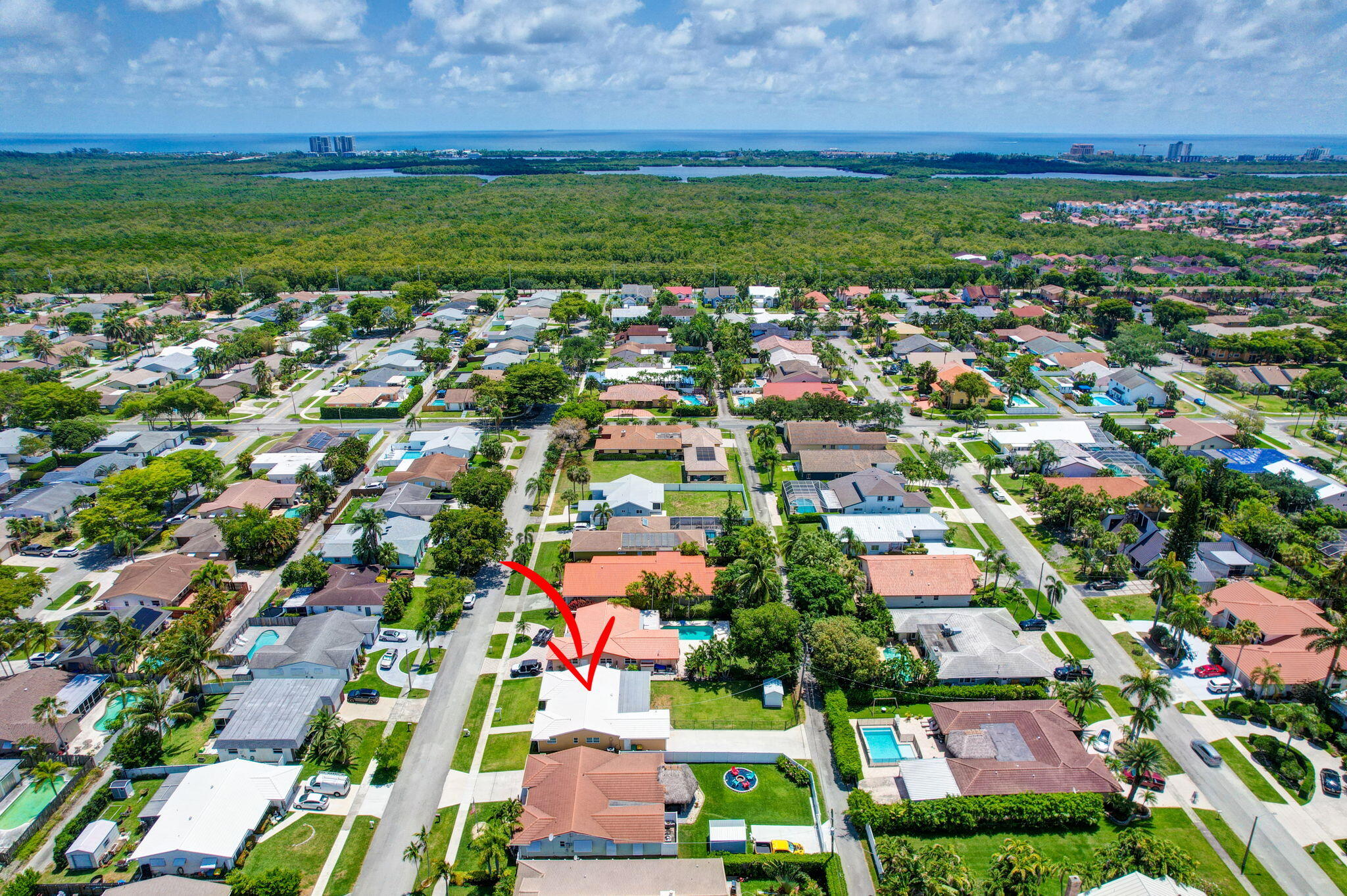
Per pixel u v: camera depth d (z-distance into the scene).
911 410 199.38
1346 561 107.19
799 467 163.12
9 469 164.88
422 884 75.00
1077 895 67.62
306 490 148.12
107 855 78.19
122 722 95.06
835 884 74.00
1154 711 88.75
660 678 104.12
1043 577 126.75
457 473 157.38
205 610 109.94
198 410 184.12
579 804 79.56
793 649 102.81
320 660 101.69
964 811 79.94
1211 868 76.31
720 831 79.75
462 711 97.94
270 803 82.12
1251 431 180.00
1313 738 93.00
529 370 189.12
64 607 118.88
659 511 146.12
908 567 120.88
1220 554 128.50
